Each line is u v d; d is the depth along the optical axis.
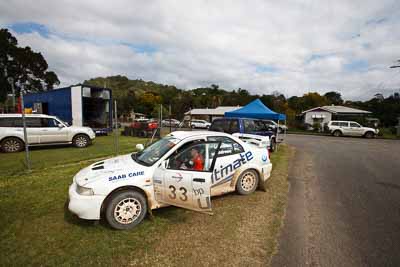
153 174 3.38
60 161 7.27
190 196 3.03
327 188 5.11
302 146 13.40
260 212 3.76
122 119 48.06
